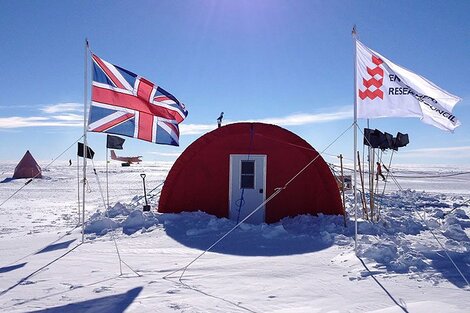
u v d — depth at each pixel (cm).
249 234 933
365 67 751
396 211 1380
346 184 1634
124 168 7362
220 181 1216
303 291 531
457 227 991
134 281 583
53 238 937
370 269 630
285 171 1202
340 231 977
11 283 578
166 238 905
